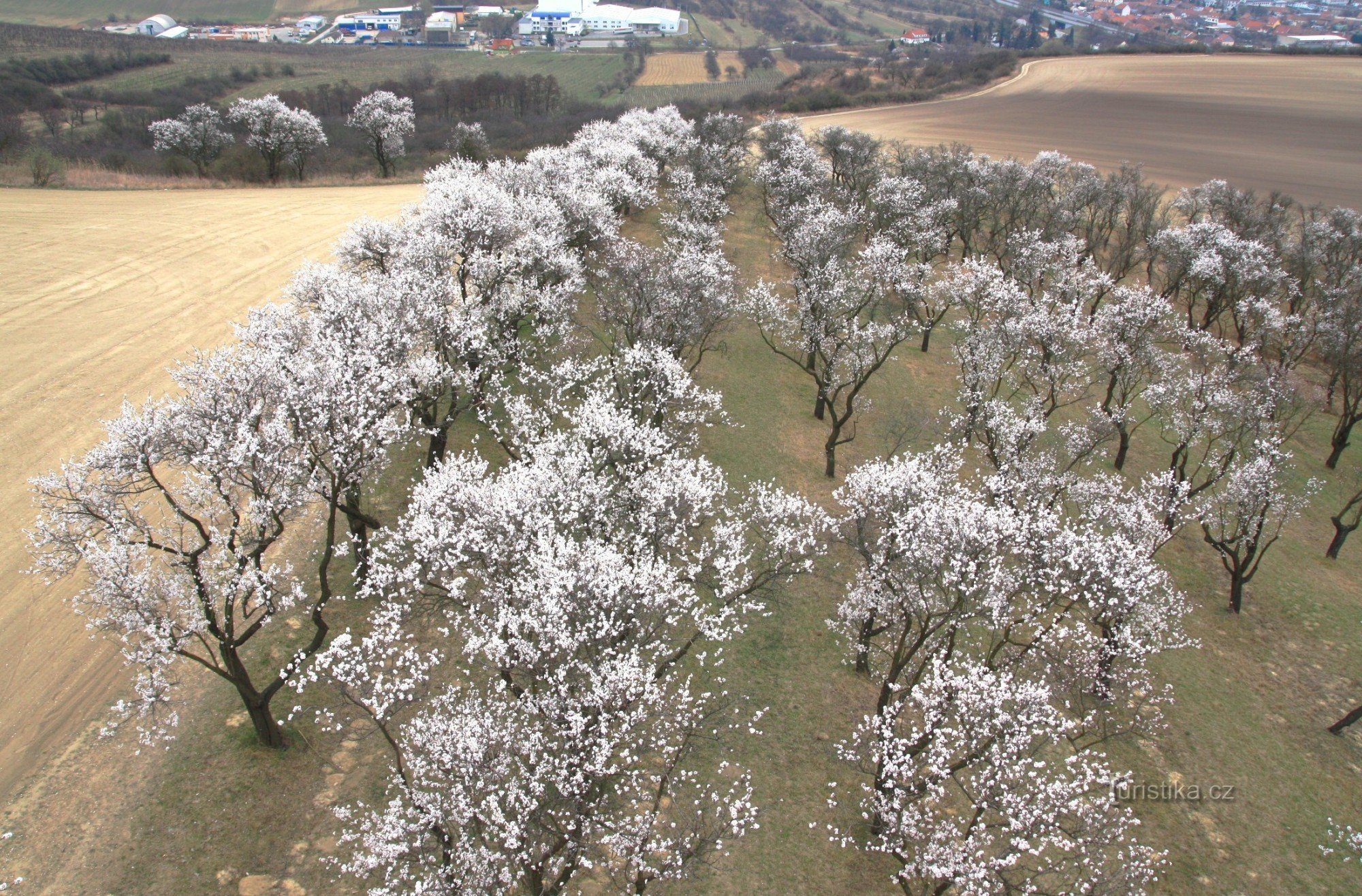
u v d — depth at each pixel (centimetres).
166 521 2914
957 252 6838
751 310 4512
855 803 2419
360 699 1984
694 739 2453
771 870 2200
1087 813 2005
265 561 2947
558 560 2008
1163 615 2866
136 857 1972
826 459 4072
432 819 1748
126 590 1950
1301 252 5834
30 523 2980
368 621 2717
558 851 1759
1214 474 3838
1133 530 2822
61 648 2538
